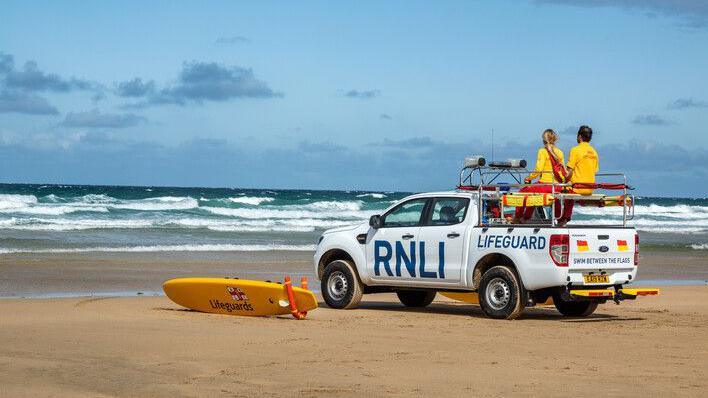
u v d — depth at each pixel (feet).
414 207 48.73
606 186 46.01
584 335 40.16
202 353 33.88
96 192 352.49
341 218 194.18
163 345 35.68
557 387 28.12
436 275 47.01
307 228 157.99
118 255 94.94
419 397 26.61
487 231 45.37
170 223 155.22
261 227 156.97
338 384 28.32
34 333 38.52
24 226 136.87
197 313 47.16
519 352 34.96
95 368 30.63
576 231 43.32
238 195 364.17
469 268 45.85
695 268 97.40
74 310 47.98
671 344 37.65
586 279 43.93
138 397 26.23
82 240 116.37
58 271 75.31
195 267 82.94
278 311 45.14
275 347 35.58
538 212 47.57
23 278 69.31
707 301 60.54
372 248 49.55
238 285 45.68
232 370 30.53
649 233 181.16
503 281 44.78
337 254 51.90
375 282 49.62
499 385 28.40
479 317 46.78
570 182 46.52
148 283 67.87
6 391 26.78
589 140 47.93
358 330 40.93
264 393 26.89
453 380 29.14
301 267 85.87
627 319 47.37
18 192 330.54
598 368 31.50
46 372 29.84
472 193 46.62
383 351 34.91
